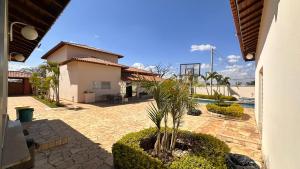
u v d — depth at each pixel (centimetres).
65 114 1054
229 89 2147
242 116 1006
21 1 363
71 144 554
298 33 176
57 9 396
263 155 440
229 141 597
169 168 290
